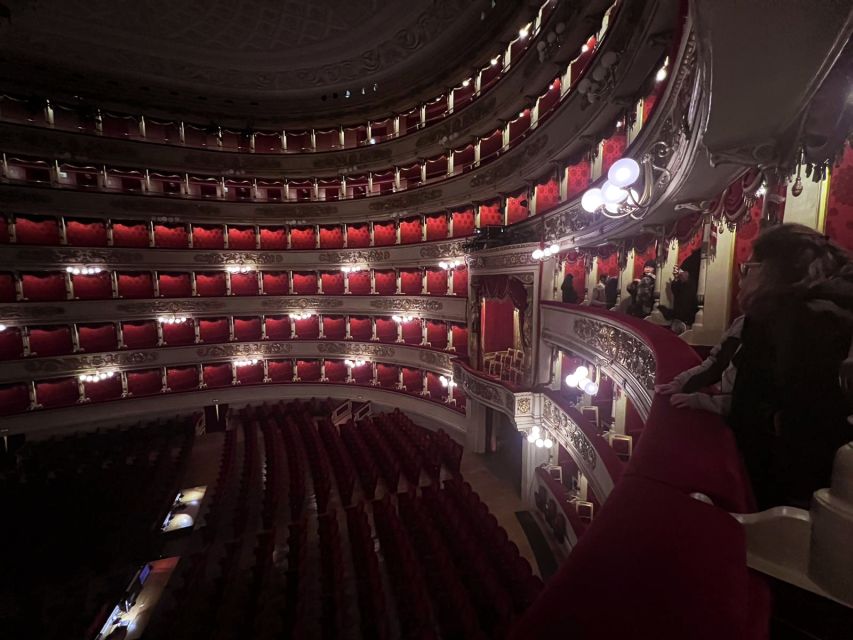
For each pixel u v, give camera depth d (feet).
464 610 24.07
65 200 61.00
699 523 4.50
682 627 3.05
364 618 25.98
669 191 17.08
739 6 5.80
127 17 50.21
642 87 25.59
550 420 38.22
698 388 8.84
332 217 71.51
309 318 76.13
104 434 59.77
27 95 59.21
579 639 2.98
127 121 66.54
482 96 51.39
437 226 62.95
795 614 4.33
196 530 41.19
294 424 62.69
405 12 48.67
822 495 3.86
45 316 59.88
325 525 35.32
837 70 7.84
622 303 27.71
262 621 27.12
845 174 14.23
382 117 67.31
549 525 37.88
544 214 38.68
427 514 36.04
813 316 6.29
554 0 40.57
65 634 28.14
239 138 72.64
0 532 37.06
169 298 67.87
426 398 64.08
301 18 50.16
